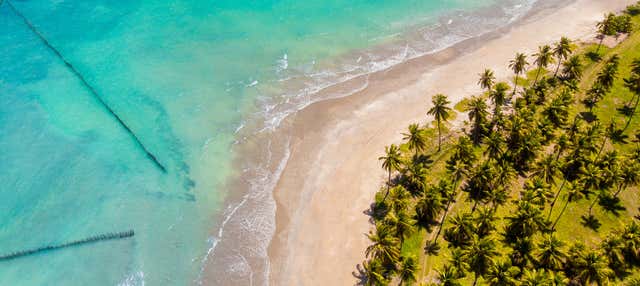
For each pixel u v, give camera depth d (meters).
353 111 99.50
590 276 64.81
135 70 107.81
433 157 88.06
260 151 90.94
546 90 101.19
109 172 86.31
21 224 77.94
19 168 86.12
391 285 67.69
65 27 120.25
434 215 75.12
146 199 82.19
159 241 76.12
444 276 63.16
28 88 102.25
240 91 103.69
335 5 133.62
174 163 88.44
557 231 76.25
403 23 127.06
